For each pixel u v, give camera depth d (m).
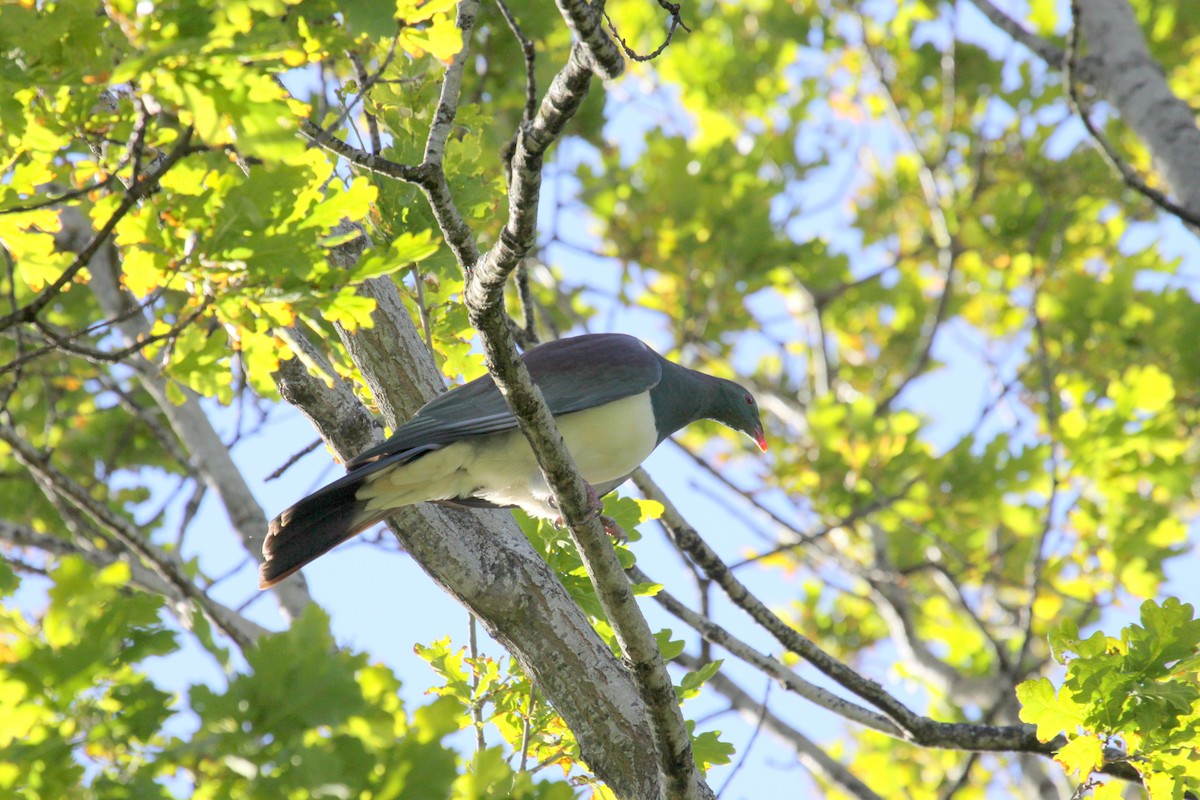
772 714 13.87
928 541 18.39
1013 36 14.10
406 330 8.79
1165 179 12.49
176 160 6.15
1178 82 21.58
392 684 7.09
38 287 7.34
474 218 9.36
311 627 6.79
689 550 10.73
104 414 17.31
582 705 8.34
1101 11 13.76
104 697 6.57
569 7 5.14
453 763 6.70
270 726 6.57
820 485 17.92
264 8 5.68
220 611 11.34
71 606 6.59
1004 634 18.75
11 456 16.97
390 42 8.03
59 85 6.03
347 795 6.41
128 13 5.82
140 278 6.62
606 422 9.36
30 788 6.26
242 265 6.53
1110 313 19.75
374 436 8.82
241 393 12.03
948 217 21.50
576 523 6.99
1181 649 7.84
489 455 8.44
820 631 20.23
